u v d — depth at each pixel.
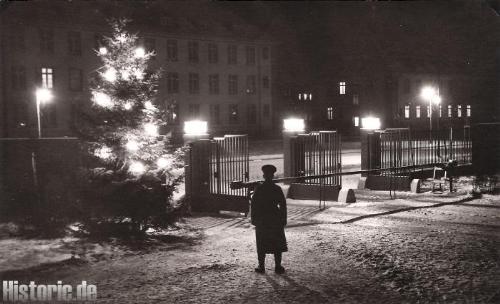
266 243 8.46
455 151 26.97
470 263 9.01
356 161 30.80
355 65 70.94
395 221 13.21
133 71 12.07
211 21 62.38
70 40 50.62
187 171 15.79
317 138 18.34
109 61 12.06
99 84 12.14
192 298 7.30
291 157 18.70
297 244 10.60
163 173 12.35
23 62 47.88
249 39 63.84
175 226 12.55
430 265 8.90
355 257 9.48
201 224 13.75
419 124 72.88
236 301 7.14
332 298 7.24
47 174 14.24
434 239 10.91
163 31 56.31
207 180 15.79
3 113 47.06
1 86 46.81
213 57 61.53
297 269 8.73
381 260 9.24
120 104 11.92
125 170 12.00
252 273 8.52
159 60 56.66
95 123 12.03
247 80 64.62
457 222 12.94
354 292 7.50
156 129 12.20
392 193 18.86
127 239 11.66
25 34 47.91
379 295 7.36
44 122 48.94
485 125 24.38
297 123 18.91
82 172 11.95
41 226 12.88
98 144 11.85
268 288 7.70
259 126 65.62
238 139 15.92
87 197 11.93
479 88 73.00
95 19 51.47
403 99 70.94
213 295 7.41
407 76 71.12
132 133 11.86
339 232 11.82
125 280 8.25
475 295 7.33
